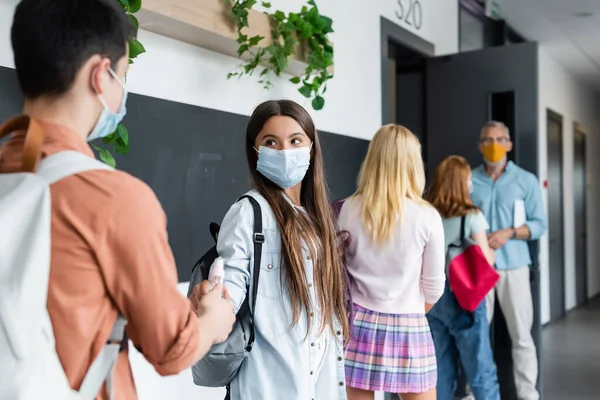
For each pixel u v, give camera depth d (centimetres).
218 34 227
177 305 95
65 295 87
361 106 371
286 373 160
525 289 374
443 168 330
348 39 359
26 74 93
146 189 94
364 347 226
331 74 295
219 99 257
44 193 86
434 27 478
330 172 336
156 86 227
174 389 236
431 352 231
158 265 92
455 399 411
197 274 161
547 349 614
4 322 80
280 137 175
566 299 845
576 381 488
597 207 1047
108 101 98
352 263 232
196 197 245
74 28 92
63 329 86
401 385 222
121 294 90
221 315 111
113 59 97
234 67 265
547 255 757
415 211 224
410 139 231
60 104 93
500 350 401
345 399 180
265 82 284
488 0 562
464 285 313
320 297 172
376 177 228
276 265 166
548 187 763
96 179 90
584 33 690
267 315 162
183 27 217
